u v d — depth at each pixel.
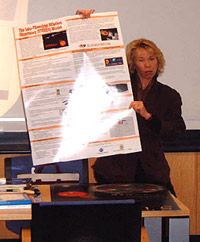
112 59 2.44
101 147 2.40
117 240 1.71
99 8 3.55
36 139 2.39
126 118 2.42
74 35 2.43
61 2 3.54
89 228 1.69
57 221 1.67
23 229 2.00
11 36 3.44
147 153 3.22
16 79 3.46
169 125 3.28
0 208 1.95
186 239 2.01
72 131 2.39
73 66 2.42
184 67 3.61
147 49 3.56
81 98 2.40
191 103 3.63
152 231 2.20
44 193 2.28
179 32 3.61
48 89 2.40
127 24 3.57
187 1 3.60
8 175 2.89
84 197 2.17
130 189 2.39
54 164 2.93
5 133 3.51
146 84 3.55
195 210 3.71
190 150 3.62
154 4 3.58
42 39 2.42
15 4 3.47
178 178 3.67
